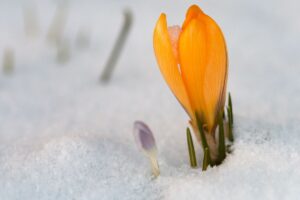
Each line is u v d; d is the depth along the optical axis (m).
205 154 0.30
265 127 0.32
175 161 0.32
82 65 0.48
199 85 0.29
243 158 0.30
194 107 0.30
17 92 0.43
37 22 0.57
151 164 0.31
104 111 0.39
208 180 0.29
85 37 0.54
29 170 0.30
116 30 0.56
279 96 0.40
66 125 0.37
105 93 0.42
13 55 0.50
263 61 0.46
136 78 0.45
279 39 0.51
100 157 0.31
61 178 0.30
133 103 0.40
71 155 0.31
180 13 0.59
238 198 0.28
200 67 0.29
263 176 0.29
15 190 0.30
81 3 0.64
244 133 0.32
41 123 0.38
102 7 0.63
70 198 0.29
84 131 0.34
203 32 0.29
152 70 0.46
